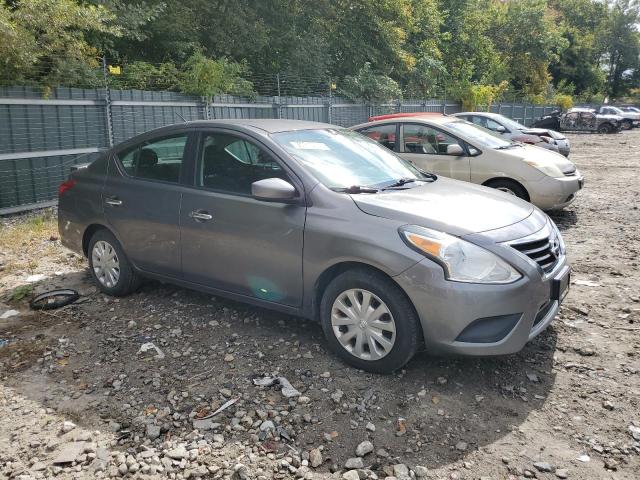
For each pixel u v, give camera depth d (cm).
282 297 401
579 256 636
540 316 366
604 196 1036
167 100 1177
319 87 1973
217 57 1762
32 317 475
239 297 428
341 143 458
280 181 383
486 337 336
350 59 2266
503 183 796
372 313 358
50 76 923
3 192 860
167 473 281
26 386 364
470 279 331
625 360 383
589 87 6281
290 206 390
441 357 387
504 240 349
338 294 371
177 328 444
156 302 499
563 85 5731
